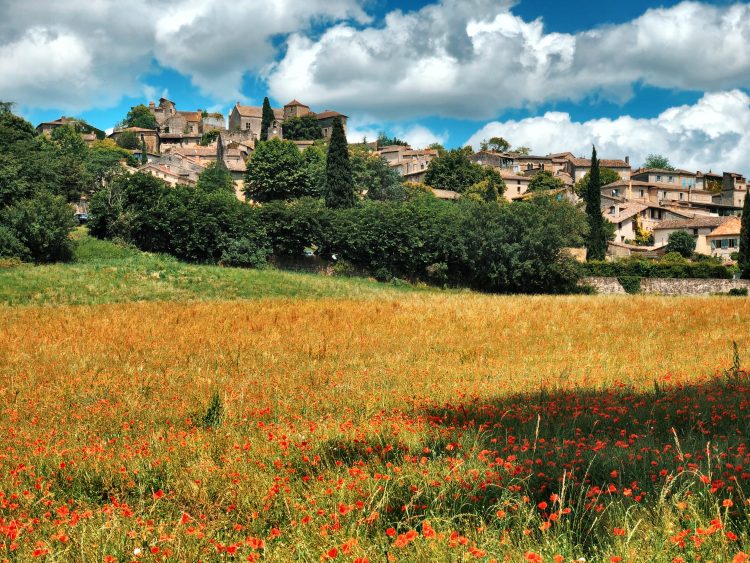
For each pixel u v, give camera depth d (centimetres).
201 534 577
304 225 7481
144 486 770
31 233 6038
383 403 1259
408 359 2048
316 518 620
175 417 1195
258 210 7725
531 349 2197
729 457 772
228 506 694
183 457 885
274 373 1753
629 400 1212
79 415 1199
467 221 7406
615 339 2403
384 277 7444
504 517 585
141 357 2083
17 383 1600
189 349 2245
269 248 7438
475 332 2705
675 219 11194
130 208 7494
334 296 5184
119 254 6838
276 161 11831
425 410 1161
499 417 1078
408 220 7538
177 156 14200
